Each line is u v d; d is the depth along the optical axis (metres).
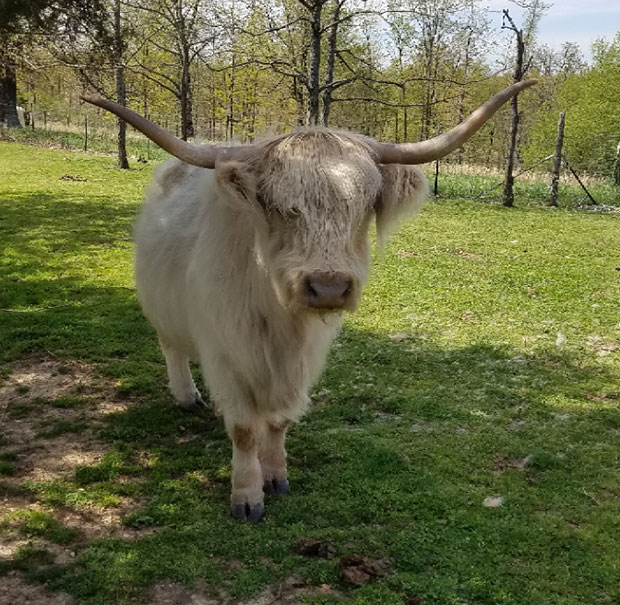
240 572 1.82
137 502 2.19
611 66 16.55
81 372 3.28
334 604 1.70
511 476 2.40
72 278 4.99
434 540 1.99
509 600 1.74
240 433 2.09
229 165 1.66
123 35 9.25
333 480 2.34
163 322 2.48
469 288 5.06
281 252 1.69
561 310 4.55
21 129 19.72
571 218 9.26
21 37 8.82
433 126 19.58
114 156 15.73
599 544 2.01
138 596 1.73
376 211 1.88
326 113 8.05
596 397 3.18
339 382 3.25
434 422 2.85
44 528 2.00
